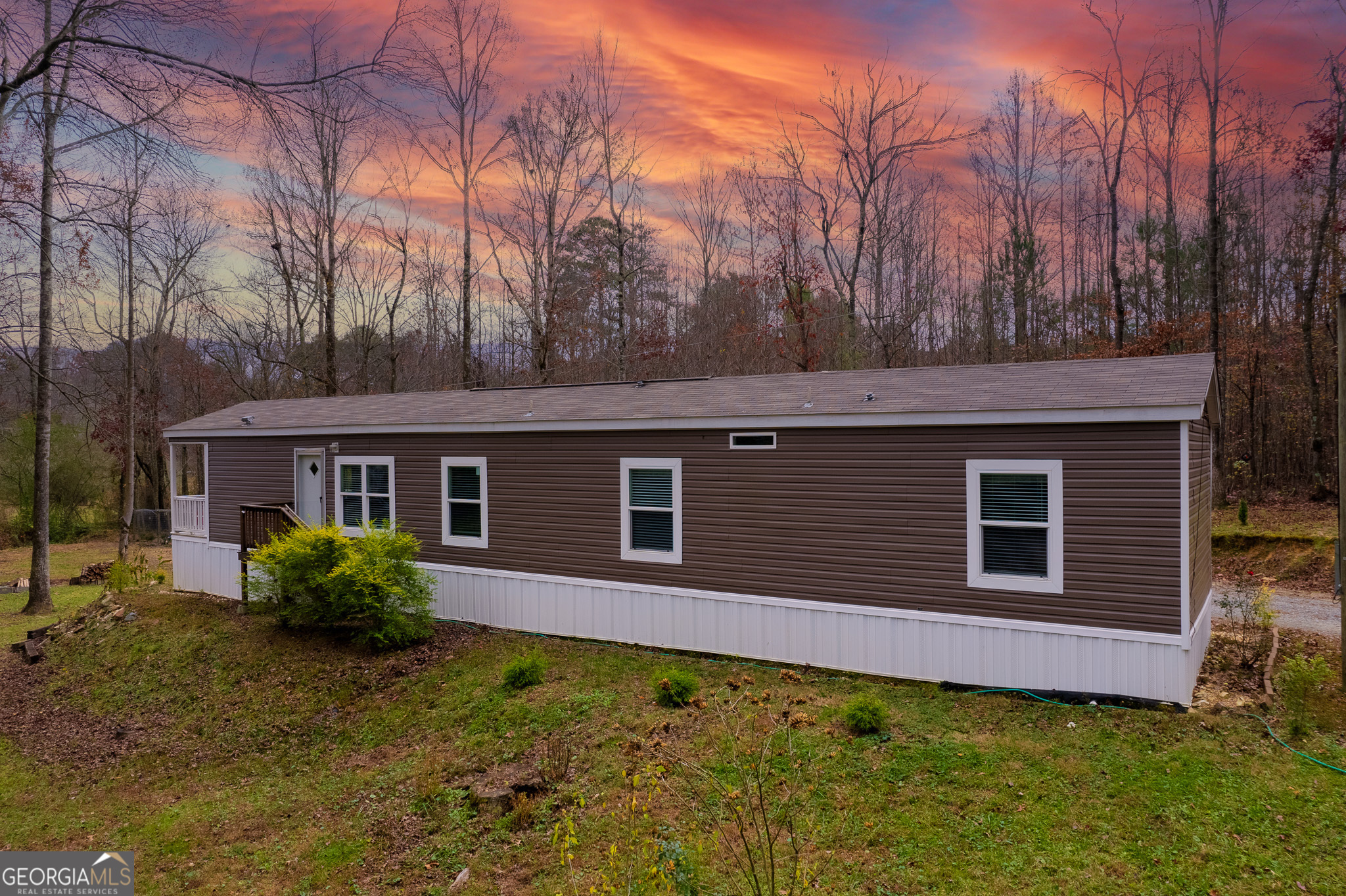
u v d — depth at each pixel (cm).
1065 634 859
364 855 729
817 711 857
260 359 3234
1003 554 901
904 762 730
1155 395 809
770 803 680
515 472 1307
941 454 931
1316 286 2567
